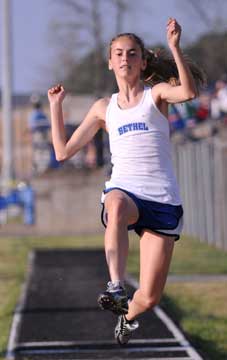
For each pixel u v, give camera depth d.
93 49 82.56
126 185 14.79
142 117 14.73
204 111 54.00
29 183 65.69
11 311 26.94
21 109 119.75
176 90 14.29
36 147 66.00
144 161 14.80
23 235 57.56
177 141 57.56
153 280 15.02
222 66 81.69
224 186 43.38
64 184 61.94
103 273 36.22
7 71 68.94
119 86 14.99
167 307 27.11
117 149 14.98
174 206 14.97
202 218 49.53
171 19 13.93
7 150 68.88
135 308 15.54
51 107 15.61
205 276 34.34
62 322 25.06
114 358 20.64
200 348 21.75
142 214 14.78
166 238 14.98
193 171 51.44
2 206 62.91
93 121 15.45
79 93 98.38
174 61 15.59
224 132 54.34
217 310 26.95
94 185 61.91
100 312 26.55
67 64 92.31
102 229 61.59
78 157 68.81
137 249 45.66
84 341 22.48
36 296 29.98
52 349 21.67
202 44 81.62
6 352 21.41
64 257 42.72
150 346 21.83
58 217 61.78
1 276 36.00
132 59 14.73
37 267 38.72
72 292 30.83
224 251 43.66
